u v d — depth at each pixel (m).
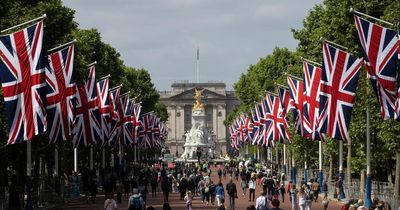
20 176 99.12
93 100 97.75
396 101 63.50
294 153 145.12
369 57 63.75
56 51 82.69
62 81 81.56
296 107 100.38
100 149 153.88
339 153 112.31
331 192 123.00
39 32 68.56
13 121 68.19
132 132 149.00
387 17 78.25
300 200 79.88
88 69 104.19
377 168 115.00
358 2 102.12
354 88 77.31
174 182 148.75
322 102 77.94
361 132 95.06
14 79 68.12
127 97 137.00
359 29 63.84
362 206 55.94
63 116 81.50
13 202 86.12
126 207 101.81
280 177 138.12
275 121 127.38
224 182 176.75
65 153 129.38
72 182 120.50
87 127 97.44
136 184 120.12
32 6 96.50
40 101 68.25
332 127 77.81
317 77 89.88
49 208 98.69
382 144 97.94
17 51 68.12
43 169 133.00
